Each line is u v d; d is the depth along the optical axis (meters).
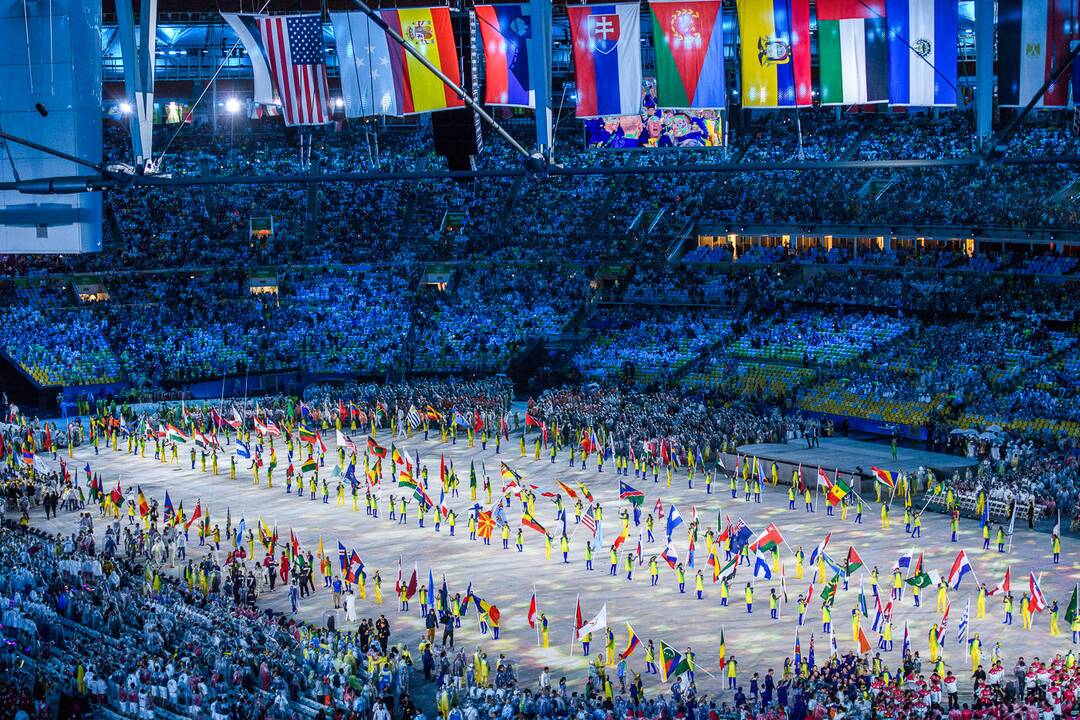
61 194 42.31
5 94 45.91
